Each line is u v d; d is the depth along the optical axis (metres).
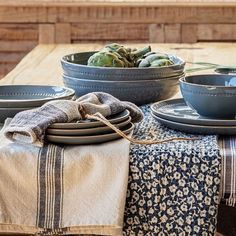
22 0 3.63
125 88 1.72
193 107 1.43
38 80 2.25
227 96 1.35
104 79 1.72
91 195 1.21
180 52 2.97
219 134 1.36
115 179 1.21
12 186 1.21
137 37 3.66
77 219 1.20
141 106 1.76
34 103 1.47
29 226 1.21
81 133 1.26
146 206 1.23
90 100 1.40
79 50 3.11
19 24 3.66
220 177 1.22
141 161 1.22
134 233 1.24
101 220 1.19
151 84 1.73
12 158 1.21
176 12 3.62
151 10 3.62
